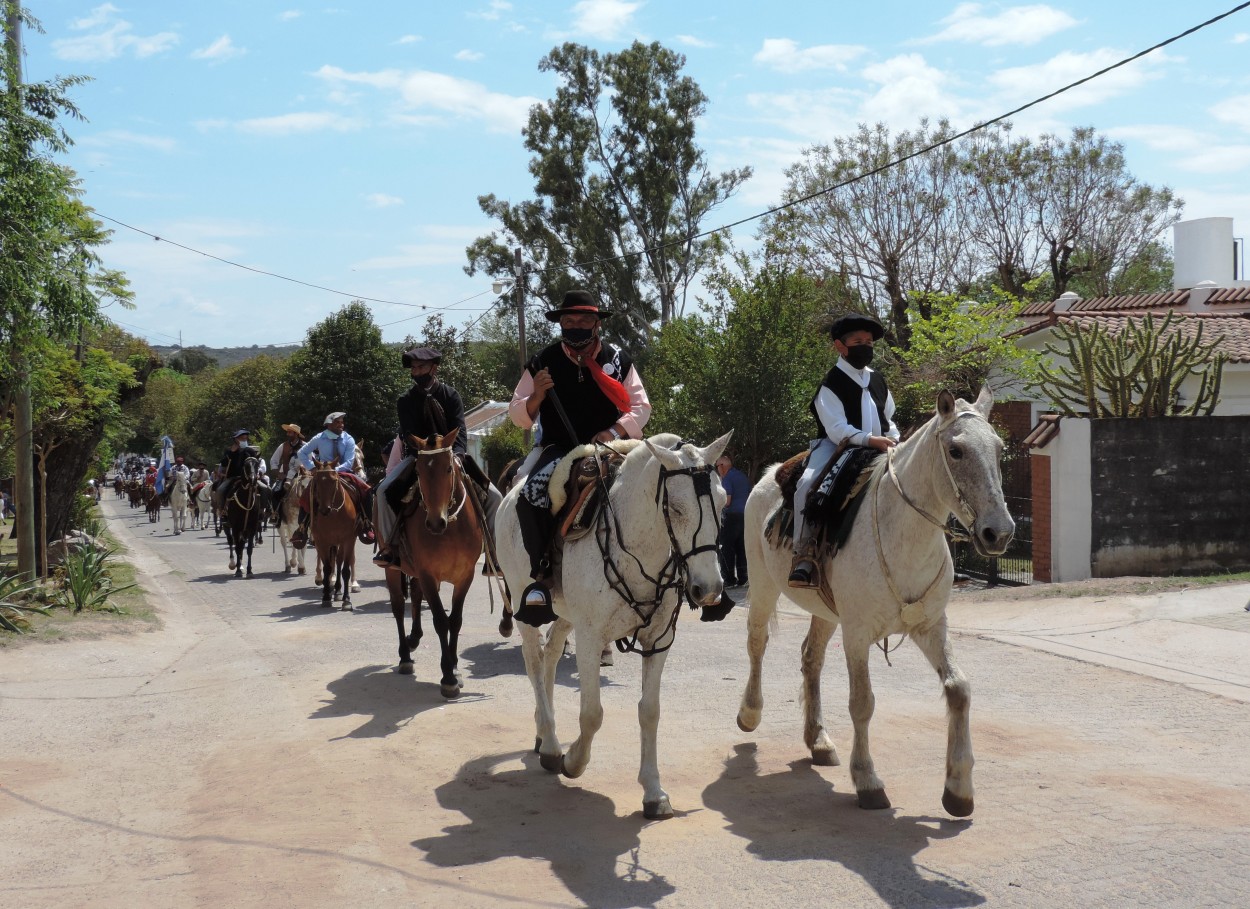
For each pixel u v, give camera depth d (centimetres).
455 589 866
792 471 659
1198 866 467
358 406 4081
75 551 1769
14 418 1433
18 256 1197
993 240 3431
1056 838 505
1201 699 761
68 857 517
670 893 461
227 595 1636
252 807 586
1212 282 2652
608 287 4253
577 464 599
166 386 8756
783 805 573
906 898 445
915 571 546
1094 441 1302
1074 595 1171
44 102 1212
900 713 762
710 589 505
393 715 791
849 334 651
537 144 4306
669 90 4275
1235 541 1350
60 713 818
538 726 656
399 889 469
